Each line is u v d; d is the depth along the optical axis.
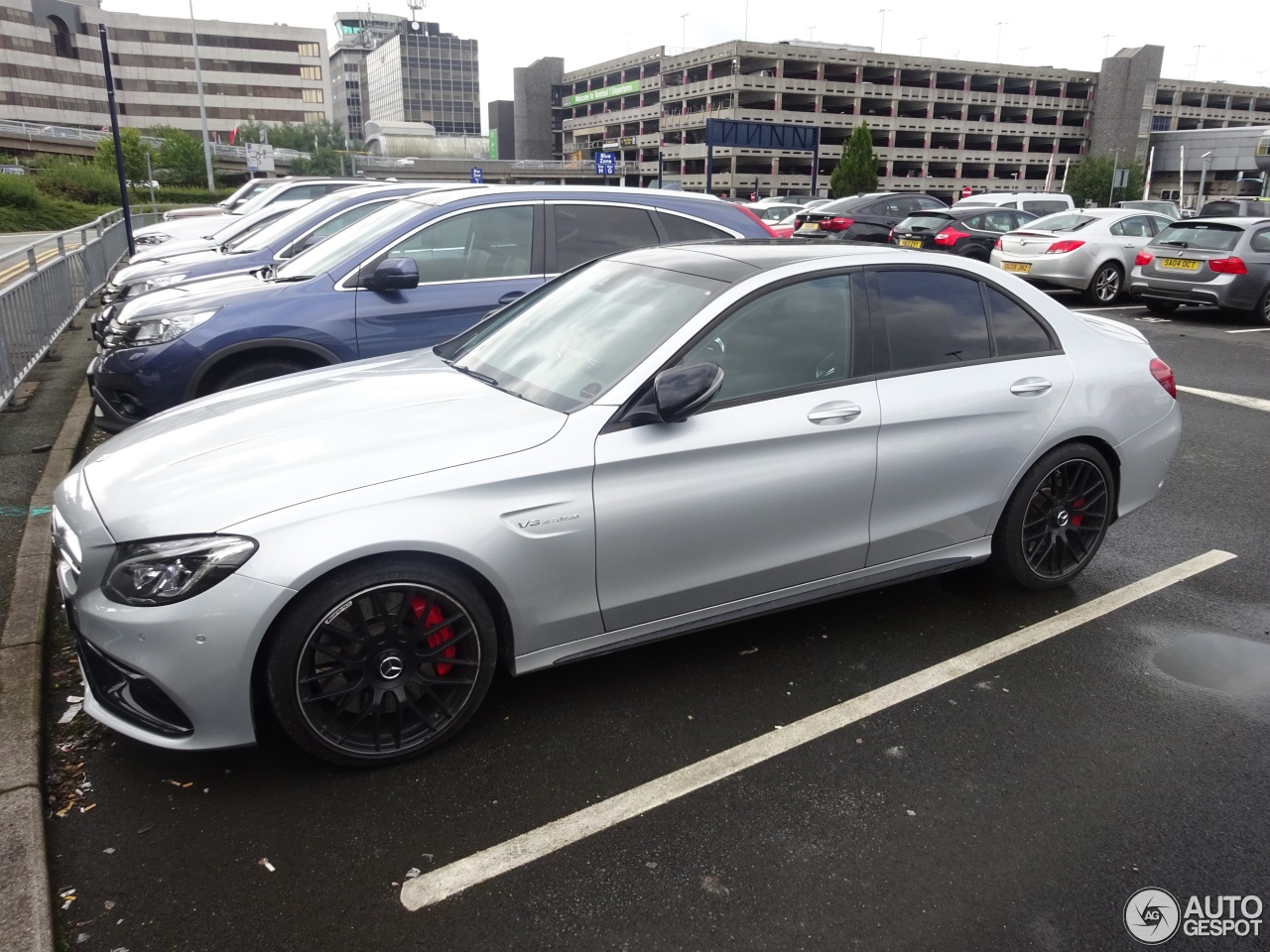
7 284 7.77
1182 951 2.21
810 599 3.55
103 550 2.66
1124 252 14.85
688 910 2.33
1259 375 9.40
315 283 5.58
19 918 2.21
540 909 2.33
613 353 3.30
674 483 3.10
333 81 198.50
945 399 3.65
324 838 2.58
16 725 2.96
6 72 103.94
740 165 82.94
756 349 3.35
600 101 108.88
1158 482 4.39
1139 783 2.86
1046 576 4.15
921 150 88.12
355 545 2.63
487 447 2.90
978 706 3.30
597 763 2.95
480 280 5.90
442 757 2.97
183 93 114.62
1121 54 92.00
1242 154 83.56
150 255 11.63
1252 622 3.98
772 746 3.04
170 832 2.60
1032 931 2.27
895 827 2.65
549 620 3.02
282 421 3.16
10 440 6.20
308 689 2.71
